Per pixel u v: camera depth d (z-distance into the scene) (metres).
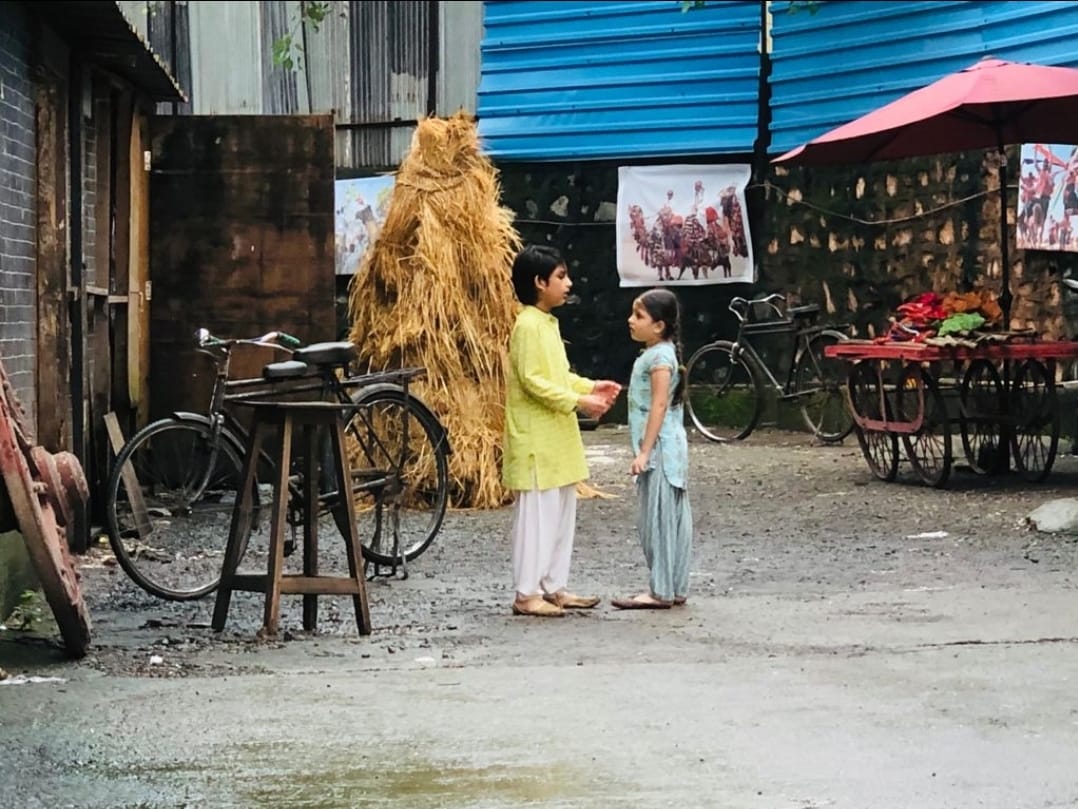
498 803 4.41
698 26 16.17
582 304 16.88
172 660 6.33
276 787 4.57
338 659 6.35
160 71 10.45
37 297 8.87
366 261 11.42
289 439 6.84
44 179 8.84
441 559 9.02
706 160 16.36
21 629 6.93
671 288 16.55
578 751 4.91
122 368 10.94
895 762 4.77
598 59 16.62
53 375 8.91
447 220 11.20
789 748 4.92
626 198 16.61
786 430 15.63
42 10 8.45
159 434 8.20
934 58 14.17
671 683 5.80
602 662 6.22
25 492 6.07
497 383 11.22
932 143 12.44
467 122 11.43
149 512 8.66
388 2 17.53
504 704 5.50
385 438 9.36
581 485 11.41
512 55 17.00
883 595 7.56
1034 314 13.26
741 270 16.23
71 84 9.31
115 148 10.91
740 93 16.09
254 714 5.38
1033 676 5.81
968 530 9.50
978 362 11.45
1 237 7.94
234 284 11.52
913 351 11.00
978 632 6.62
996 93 10.79
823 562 8.59
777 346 15.88
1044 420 11.47
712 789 4.52
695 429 16.03
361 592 6.89
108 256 10.53
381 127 17.64
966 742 4.96
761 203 16.14
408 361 11.08
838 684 5.73
